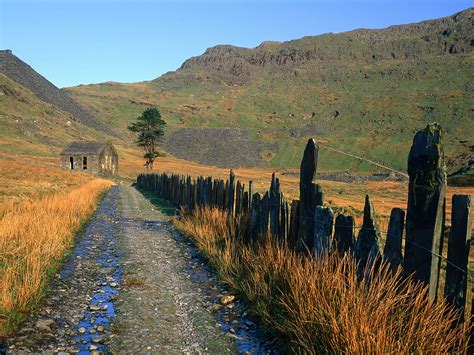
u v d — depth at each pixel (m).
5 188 21.58
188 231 11.76
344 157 180.25
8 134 101.31
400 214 4.25
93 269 7.94
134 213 18.00
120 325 5.20
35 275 6.11
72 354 4.38
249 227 8.85
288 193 26.09
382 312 3.86
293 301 5.16
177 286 6.98
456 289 3.58
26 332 4.71
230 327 5.27
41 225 9.77
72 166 62.88
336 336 3.96
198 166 137.50
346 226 5.12
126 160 119.12
